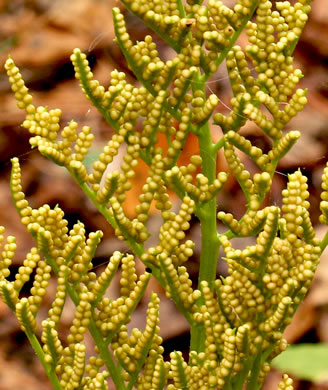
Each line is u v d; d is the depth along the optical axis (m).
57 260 0.13
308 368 0.19
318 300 0.27
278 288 0.12
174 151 0.13
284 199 0.12
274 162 0.13
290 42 0.13
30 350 0.29
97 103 0.13
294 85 0.13
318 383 0.24
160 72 0.13
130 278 0.13
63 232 0.13
